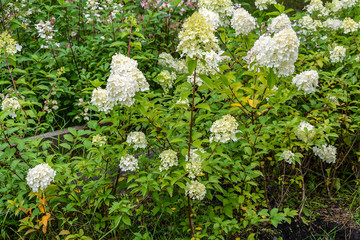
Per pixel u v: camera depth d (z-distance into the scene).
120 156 2.71
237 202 2.82
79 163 2.71
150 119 2.73
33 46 4.55
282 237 3.01
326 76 3.45
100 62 4.11
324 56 3.90
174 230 2.94
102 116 3.58
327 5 4.81
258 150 3.18
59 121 4.32
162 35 4.90
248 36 3.45
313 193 3.53
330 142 3.54
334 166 3.61
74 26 4.54
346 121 3.33
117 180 2.94
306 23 4.37
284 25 3.36
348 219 3.14
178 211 3.03
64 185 2.74
